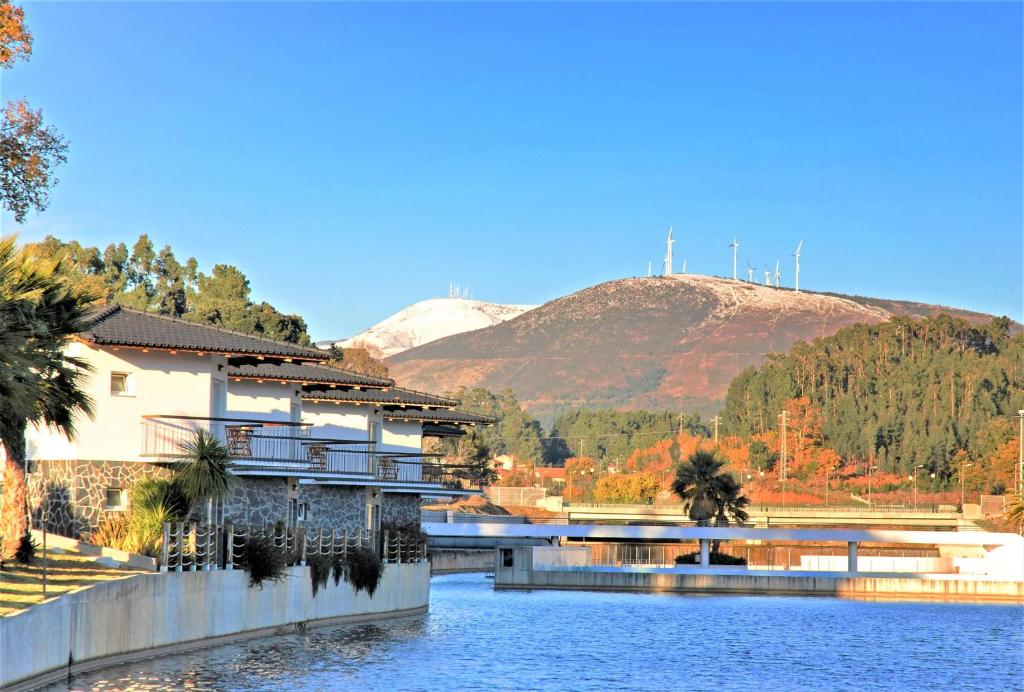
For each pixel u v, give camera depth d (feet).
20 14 167.22
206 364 179.32
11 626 109.40
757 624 259.19
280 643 175.94
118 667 136.87
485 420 267.59
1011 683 176.24
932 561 394.52
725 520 409.69
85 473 169.37
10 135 172.04
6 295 131.03
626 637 223.92
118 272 602.44
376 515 233.96
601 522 594.24
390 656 175.01
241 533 171.53
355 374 225.97
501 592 351.46
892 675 182.60
